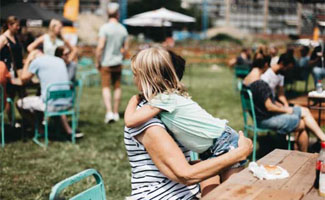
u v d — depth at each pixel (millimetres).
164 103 2361
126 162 5457
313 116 5039
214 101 10516
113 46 7617
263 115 4879
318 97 4711
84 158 5555
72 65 7086
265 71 5277
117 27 7633
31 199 4152
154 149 2293
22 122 6387
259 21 65438
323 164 2070
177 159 2256
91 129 7227
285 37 42000
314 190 2143
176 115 2408
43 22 9789
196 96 11367
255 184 2221
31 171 4961
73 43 9328
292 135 5332
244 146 2369
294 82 7156
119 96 7984
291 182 2256
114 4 7648
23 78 5898
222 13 66000
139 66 2473
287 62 5297
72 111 6180
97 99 10773
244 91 5078
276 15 58812
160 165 2297
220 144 2551
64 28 10719
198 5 54344
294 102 5441
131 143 2432
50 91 5852
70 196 4223
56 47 7043
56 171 4988
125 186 4578
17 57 6430
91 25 25656
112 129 7262
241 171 2432
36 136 6219
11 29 6285
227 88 13305
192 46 30438
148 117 2320
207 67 21359
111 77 7898
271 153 2852
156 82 2430
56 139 6426
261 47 5066
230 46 30312
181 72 2699
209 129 2467
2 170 4949
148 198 2389
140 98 2553
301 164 2590
